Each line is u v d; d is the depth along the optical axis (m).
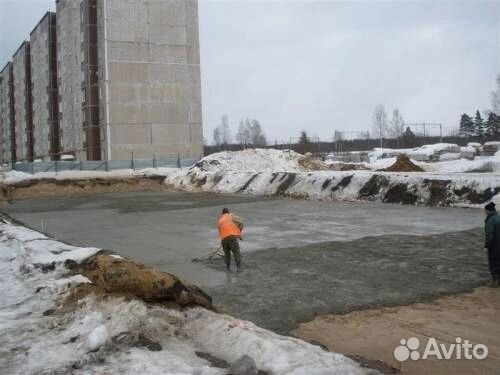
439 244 12.45
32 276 9.92
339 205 24.22
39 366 5.61
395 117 91.25
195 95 56.66
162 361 5.55
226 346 5.89
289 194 30.39
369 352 5.98
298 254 11.77
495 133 82.50
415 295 8.16
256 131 106.75
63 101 66.88
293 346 5.52
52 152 71.50
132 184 44.81
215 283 9.27
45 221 21.48
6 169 56.69
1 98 110.94
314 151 73.75
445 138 88.31
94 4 55.59
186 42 55.94
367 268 10.10
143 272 7.43
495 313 7.27
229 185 37.25
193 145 56.66
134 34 53.66
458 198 21.80
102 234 16.75
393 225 16.33
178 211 24.00
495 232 8.58
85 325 6.73
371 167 44.69
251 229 16.42
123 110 53.44
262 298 8.18
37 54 77.88
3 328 7.03
